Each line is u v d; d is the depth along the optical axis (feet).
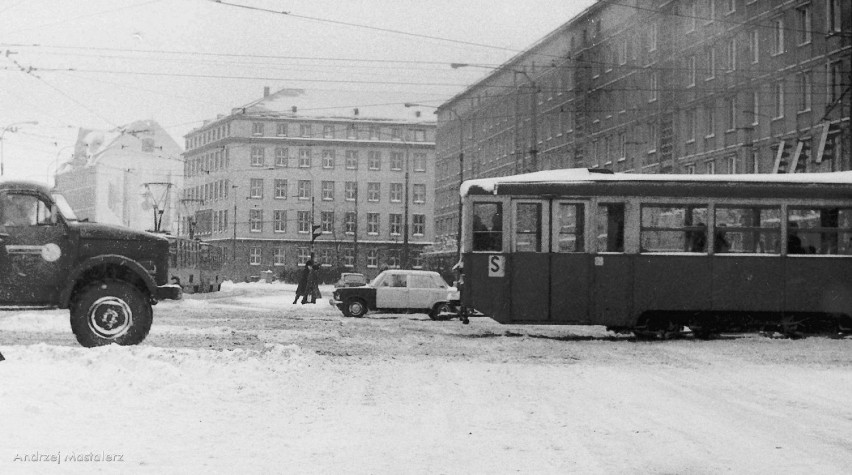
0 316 73.51
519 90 241.35
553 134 226.99
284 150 353.72
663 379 39.93
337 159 356.38
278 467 20.71
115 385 31.37
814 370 44.09
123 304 46.19
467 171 291.58
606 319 63.10
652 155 182.60
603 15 203.41
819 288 63.31
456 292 83.35
